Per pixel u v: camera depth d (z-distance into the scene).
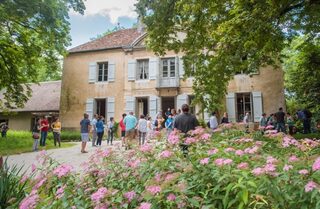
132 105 22.75
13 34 17.38
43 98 28.88
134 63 23.28
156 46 12.70
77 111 23.84
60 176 2.91
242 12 7.60
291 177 2.23
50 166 3.33
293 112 25.00
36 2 14.87
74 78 24.42
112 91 23.42
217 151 3.12
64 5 16.66
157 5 12.26
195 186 2.53
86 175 3.25
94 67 24.12
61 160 9.62
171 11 12.13
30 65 18.80
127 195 2.49
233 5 8.73
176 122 6.32
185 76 12.51
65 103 24.17
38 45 18.47
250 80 20.62
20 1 14.31
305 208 2.03
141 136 13.04
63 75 24.69
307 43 14.38
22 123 27.88
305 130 16.03
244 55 10.12
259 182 2.23
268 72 20.45
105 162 3.62
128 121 12.81
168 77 22.22
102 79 24.17
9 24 16.89
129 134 12.69
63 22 17.25
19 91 18.22
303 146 3.47
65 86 24.41
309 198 2.04
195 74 12.05
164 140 4.14
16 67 17.86
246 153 3.11
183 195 2.29
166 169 2.96
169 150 3.38
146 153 3.55
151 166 3.09
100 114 23.89
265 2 7.28
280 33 8.12
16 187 3.55
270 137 4.21
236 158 2.94
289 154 3.13
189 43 12.26
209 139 3.82
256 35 7.60
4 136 18.52
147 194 2.34
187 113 6.35
